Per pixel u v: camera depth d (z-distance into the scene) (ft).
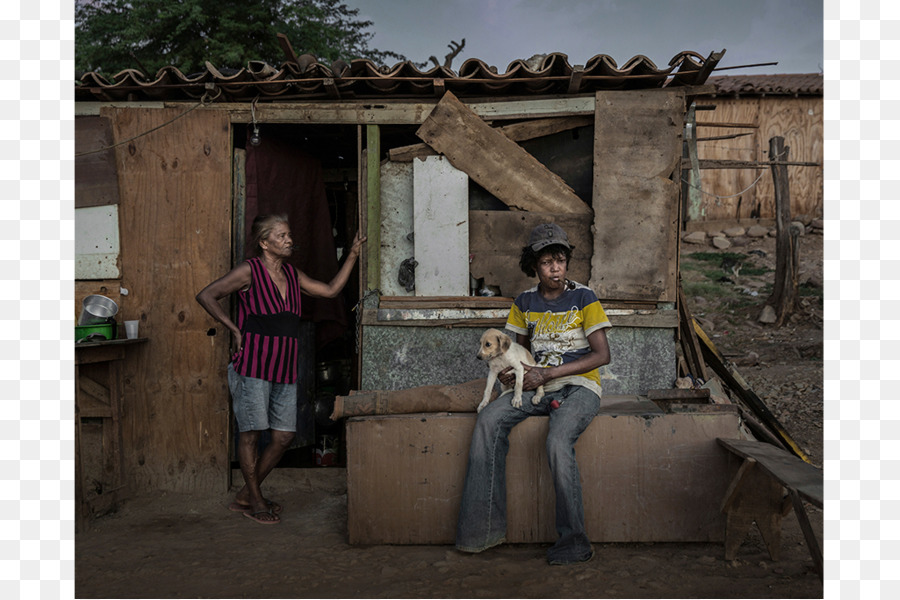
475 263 14.44
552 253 11.12
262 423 12.62
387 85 14.08
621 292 14.01
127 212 14.57
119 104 14.48
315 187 17.74
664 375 14.17
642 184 13.98
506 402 11.26
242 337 12.59
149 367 14.57
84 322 13.53
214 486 14.53
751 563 10.53
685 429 11.48
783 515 10.50
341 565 10.77
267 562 10.94
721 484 11.43
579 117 14.37
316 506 13.99
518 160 14.20
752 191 48.06
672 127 13.93
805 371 26.00
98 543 11.98
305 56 14.08
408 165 14.53
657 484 11.51
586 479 11.57
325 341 17.90
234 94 14.35
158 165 14.55
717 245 45.55
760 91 46.62
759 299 36.04
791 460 9.87
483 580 10.01
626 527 11.53
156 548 11.68
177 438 14.57
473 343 14.33
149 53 43.50
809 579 9.80
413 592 9.59
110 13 44.57
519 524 11.57
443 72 13.87
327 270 17.93
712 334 32.40
